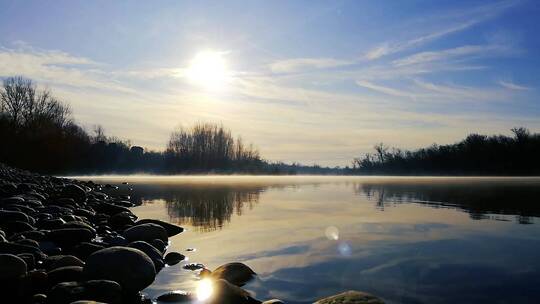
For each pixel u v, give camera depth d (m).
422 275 5.75
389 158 66.62
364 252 7.09
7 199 11.68
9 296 5.09
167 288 5.52
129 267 5.45
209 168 64.69
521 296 4.88
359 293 4.55
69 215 10.01
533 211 12.23
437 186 26.45
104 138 66.62
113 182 35.09
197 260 6.87
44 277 5.34
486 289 5.14
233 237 8.64
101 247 7.11
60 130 49.41
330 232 8.96
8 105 48.56
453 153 56.94
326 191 22.72
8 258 5.22
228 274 5.75
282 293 5.23
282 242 8.05
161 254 6.95
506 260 6.43
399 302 4.77
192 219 11.30
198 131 65.31
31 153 44.59
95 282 4.92
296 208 13.74
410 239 8.07
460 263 6.30
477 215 11.38
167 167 63.50
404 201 15.87
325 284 5.52
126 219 10.30
